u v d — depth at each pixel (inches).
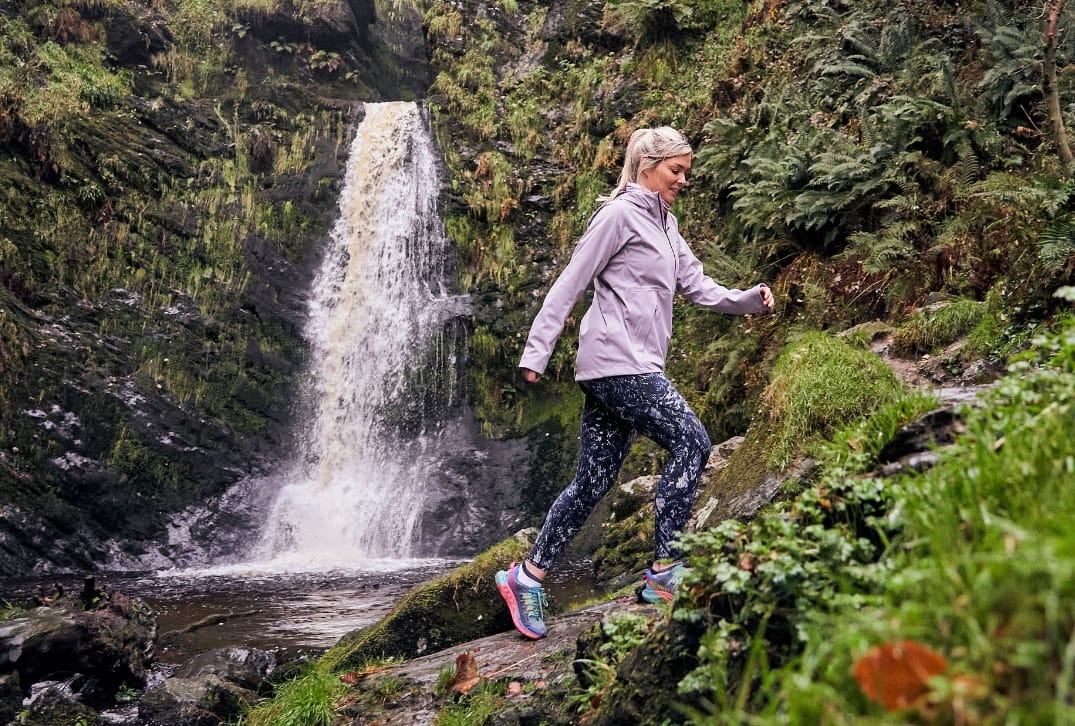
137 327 457.4
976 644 43.7
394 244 551.8
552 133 594.9
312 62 642.8
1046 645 40.5
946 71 328.5
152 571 387.5
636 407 127.0
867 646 47.1
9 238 439.8
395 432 489.4
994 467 59.7
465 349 501.7
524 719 110.1
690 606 78.5
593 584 275.6
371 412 499.8
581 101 586.2
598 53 614.2
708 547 81.4
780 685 62.4
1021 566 42.4
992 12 350.6
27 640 172.9
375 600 295.7
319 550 438.0
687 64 555.8
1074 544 42.3
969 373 201.5
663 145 133.8
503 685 123.2
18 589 335.9
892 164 318.7
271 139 561.9
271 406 480.7
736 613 73.2
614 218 129.2
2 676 165.3
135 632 199.5
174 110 549.0
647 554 273.1
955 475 61.4
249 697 177.2
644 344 128.5
